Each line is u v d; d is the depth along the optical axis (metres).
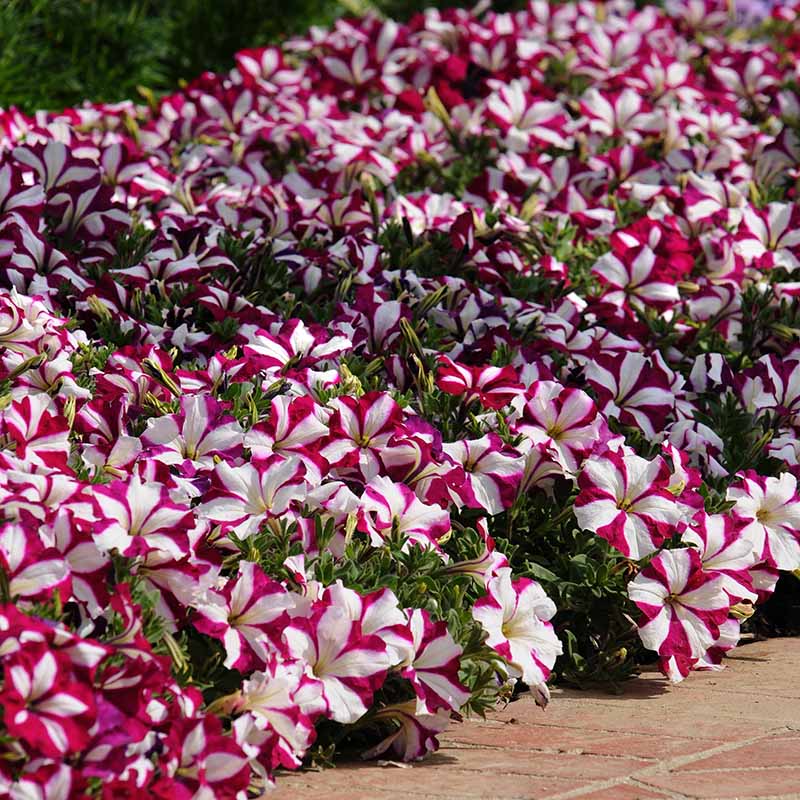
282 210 5.85
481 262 5.48
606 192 7.01
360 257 5.33
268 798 2.94
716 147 7.32
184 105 8.17
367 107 8.55
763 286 5.95
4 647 2.56
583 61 9.02
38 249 4.72
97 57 9.75
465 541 3.84
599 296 5.63
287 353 4.22
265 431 3.69
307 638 3.17
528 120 7.43
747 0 12.62
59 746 2.48
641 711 3.73
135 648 2.74
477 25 9.67
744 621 4.69
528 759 3.27
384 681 3.41
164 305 4.84
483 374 4.24
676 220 6.37
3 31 8.97
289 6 10.70
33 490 3.04
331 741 3.33
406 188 7.08
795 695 3.87
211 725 2.77
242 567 3.15
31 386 3.88
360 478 3.80
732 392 4.97
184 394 4.03
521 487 4.16
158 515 3.07
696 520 4.11
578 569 4.10
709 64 9.57
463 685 3.29
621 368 4.66
